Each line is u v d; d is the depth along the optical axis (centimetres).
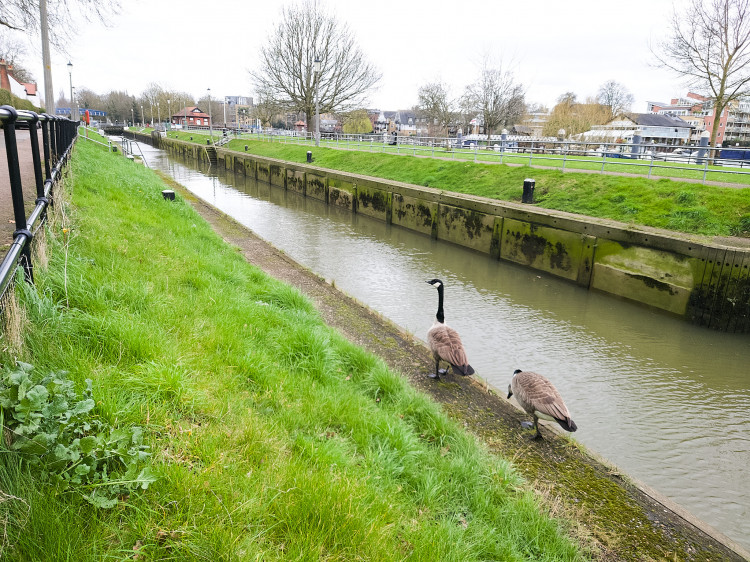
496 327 1103
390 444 427
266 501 264
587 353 992
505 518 390
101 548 202
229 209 2616
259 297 781
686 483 616
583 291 1416
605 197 1650
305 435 383
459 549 314
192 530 227
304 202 3053
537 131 6228
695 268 1157
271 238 1908
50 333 333
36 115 439
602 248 1377
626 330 1132
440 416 534
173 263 685
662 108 10081
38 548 189
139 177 1758
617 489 482
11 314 288
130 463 241
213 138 6253
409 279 1436
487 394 665
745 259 1077
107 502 219
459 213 1898
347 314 912
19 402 219
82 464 223
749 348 1057
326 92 4944
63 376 264
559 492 466
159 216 1083
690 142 6969
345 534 263
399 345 797
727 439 712
